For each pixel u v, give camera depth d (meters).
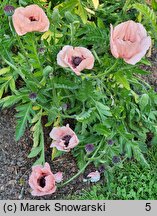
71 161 0.93
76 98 0.91
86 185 0.91
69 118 0.95
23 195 0.90
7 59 0.92
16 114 0.90
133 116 0.94
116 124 0.90
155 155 0.95
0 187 0.90
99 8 1.00
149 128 0.93
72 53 0.78
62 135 0.85
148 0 1.05
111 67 0.80
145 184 0.91
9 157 0.92
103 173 0.92
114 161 0.86
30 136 0.94
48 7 0.93
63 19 0.97
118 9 1.05
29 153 0.93
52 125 0.95
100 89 0.91
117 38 0.74
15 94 0.94
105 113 0.88
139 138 0.94
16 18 0.74
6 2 0.93
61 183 0.91
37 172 0.83
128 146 0.89
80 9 0.95
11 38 0.91
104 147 0.89
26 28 0.74
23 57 0.90
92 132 0.91
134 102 0.95
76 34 0.91
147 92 0.93
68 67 0.81
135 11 1.00
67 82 0.87
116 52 0.73
